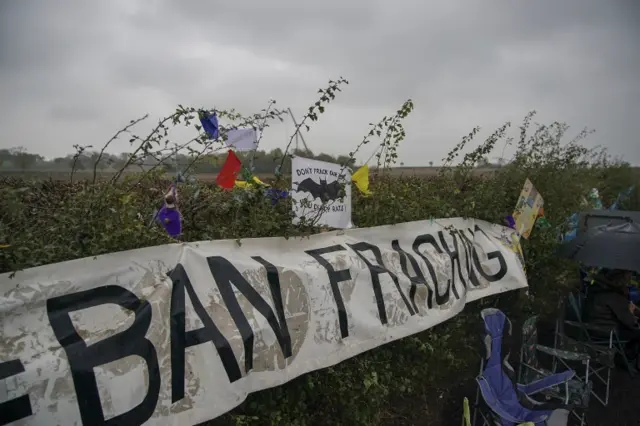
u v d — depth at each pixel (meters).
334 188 4.28
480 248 6.07
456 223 5.79
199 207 3.71
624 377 5.89
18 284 2.55
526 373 4.95
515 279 6.25
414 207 5.27
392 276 4.52
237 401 3.08
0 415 2.30
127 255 2.95
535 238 7.41
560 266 7.91
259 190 3.83
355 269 4.22
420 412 4.71
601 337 5.96
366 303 4.20
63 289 2.67
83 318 2.68
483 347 4.29
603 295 6.03
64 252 2.83
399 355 4.66
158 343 2.84
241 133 3.79
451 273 5.27
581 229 6.57
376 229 4.73
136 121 3.26
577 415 4.80
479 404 4.59
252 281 3.45
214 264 3.32
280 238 3.87
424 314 4.74
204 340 3.03
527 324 5.00
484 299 6.24
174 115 3.37
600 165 14.27
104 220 2.98
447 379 5.36
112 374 2.62
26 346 2.47
